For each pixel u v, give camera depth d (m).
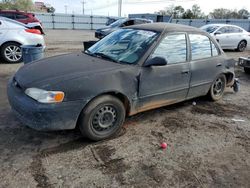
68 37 18.41
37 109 2.65
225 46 12.27
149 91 3.46
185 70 3.87
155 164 2.78
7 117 3.70
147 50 3.42
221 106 4.72
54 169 2.59
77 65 3.21
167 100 3.82
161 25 3.98
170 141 3.30
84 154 2.88
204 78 4.33
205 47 4.31
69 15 34.22
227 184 2.53
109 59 3.50
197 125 3.83
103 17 36.19
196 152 3.08
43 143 3.06
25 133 3.27
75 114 2.84
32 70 3.18
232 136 3.55
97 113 3.04
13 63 7.41
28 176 2.46
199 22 33.03
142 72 3.30
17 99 2.85
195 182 2.53
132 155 2.92
